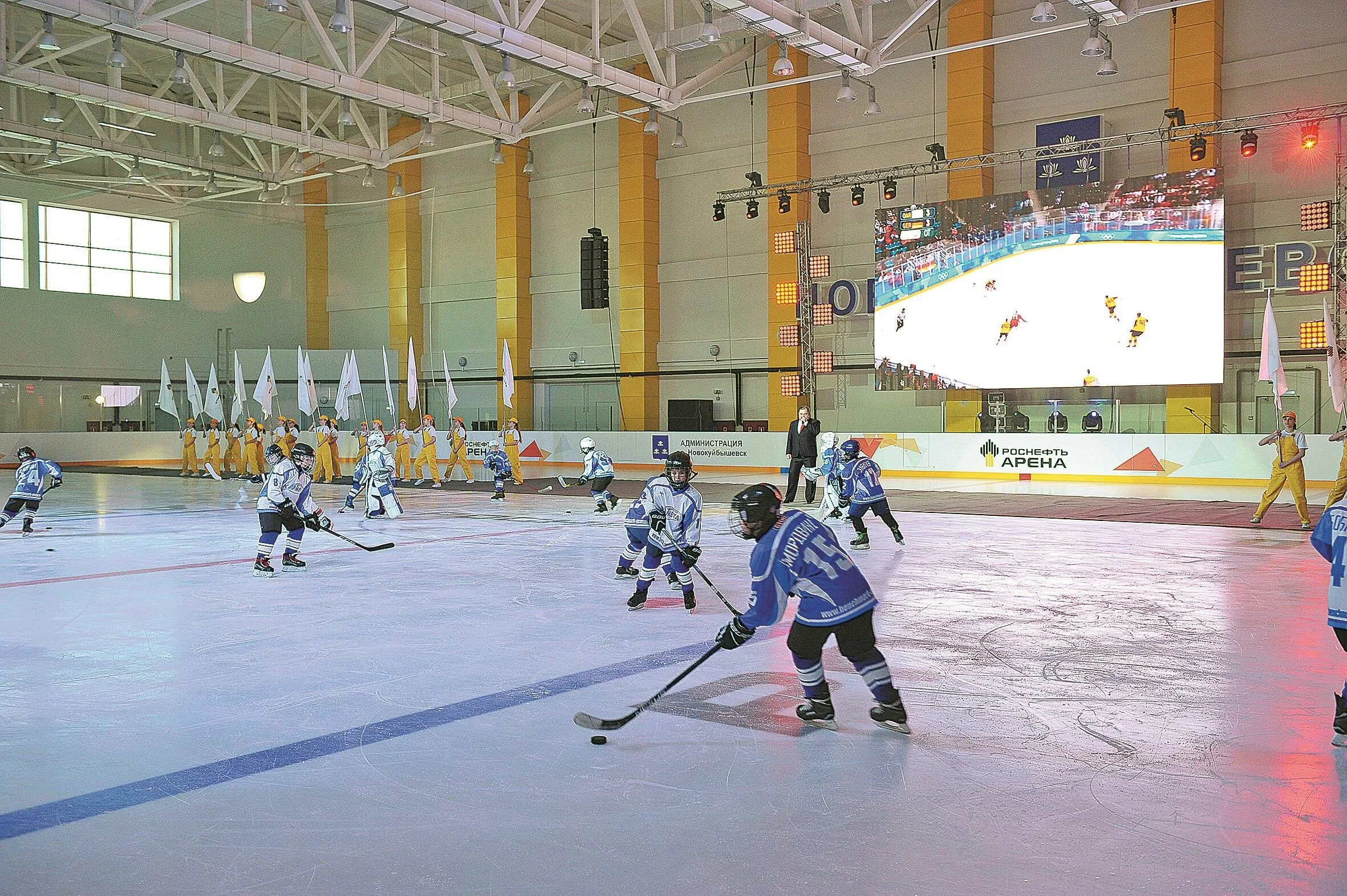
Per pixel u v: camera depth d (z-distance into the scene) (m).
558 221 34.62
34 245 34.12
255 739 5.07
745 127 30.36
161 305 36.91
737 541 13.14
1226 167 23.52
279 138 28.23
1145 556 11.55
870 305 27.95
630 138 32.06
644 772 4.53
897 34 19.83
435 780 4.46
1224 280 21.95
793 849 3.69
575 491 21.91
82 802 4.21
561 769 4.58
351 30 16.11
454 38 28.22
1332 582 4.84
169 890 3.40
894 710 5.09
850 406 28.83
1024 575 10.25
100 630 7.75
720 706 5.61
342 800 4.23
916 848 3.69
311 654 6.92
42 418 34.25
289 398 37.59
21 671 6.50
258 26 28.62
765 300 30.53
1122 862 3.56
